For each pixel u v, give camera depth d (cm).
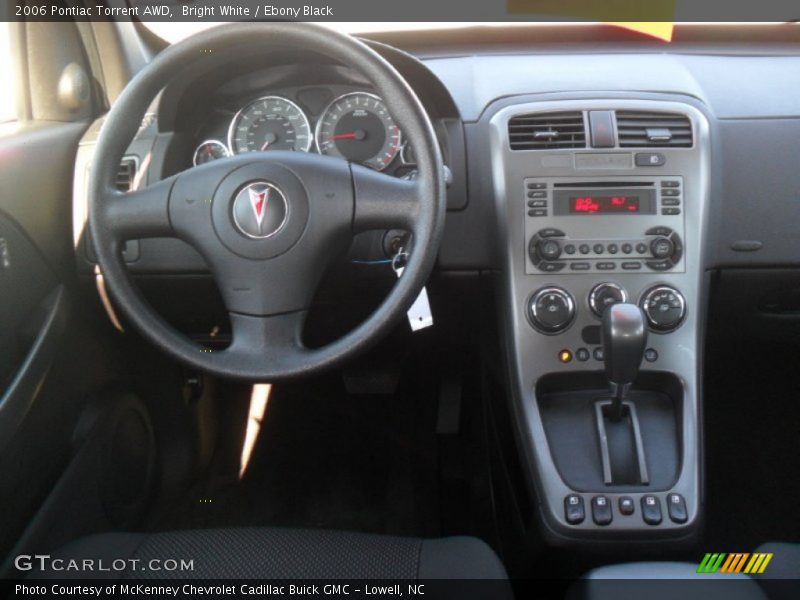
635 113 151
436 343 181
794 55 178
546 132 151
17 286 139
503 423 166
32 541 133
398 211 118
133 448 172
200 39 119
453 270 159
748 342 177
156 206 122
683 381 149
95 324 164
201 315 173
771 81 166
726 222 158
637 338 133
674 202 149
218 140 160
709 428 200
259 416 215
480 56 179
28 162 145
